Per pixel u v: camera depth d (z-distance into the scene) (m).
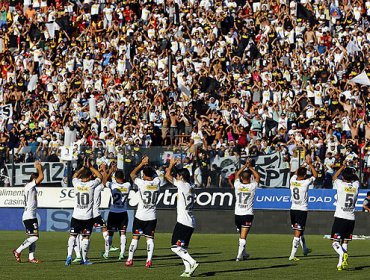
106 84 87.75
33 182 45.66
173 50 89.88
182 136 77.44
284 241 62.41
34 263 45.84
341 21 91.50
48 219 74.12
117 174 48.53
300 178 47.72
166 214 71.88
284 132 76.00
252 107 80.50
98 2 96.88
